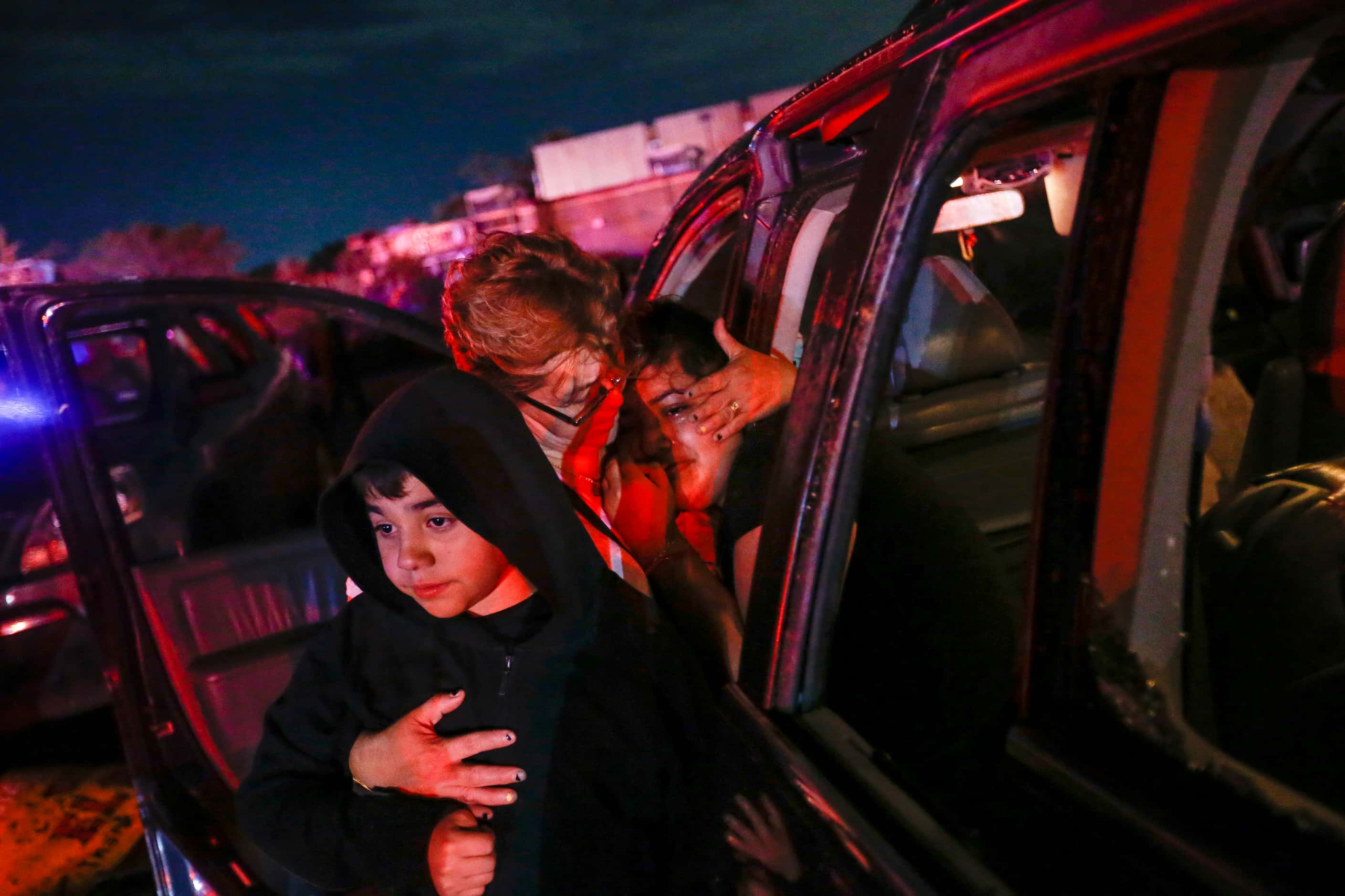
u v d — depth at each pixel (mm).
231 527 3623
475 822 1050
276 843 1132
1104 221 675
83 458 2506
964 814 783
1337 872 544
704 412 1227
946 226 1687
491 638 1080
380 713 1133
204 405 3859
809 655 917
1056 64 671
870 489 1265
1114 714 672
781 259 1495
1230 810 603
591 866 1045
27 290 2729
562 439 1165
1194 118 615
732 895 909
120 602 2438
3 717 3287
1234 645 863
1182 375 646
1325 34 555
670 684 1092
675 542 1239
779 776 886
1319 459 1263
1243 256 1519
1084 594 691
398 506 987
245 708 2438
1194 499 1000
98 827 3061
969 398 2348
